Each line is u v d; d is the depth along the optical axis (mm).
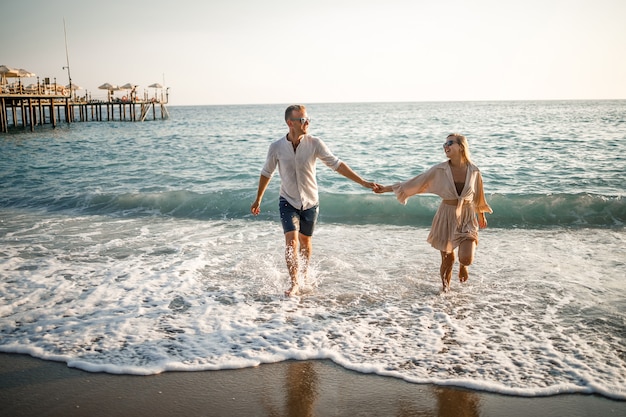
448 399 3086
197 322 4227
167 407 3029
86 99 55594
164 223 8547
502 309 4457
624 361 3473
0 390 3229
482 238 7168
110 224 8445
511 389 3146
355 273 5520
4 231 7848
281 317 4328
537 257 6094
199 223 8531
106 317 4344
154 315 4391
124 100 55750
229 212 9445
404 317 4305
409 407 3012
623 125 32344
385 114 72500
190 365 3508
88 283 5246
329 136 27469
